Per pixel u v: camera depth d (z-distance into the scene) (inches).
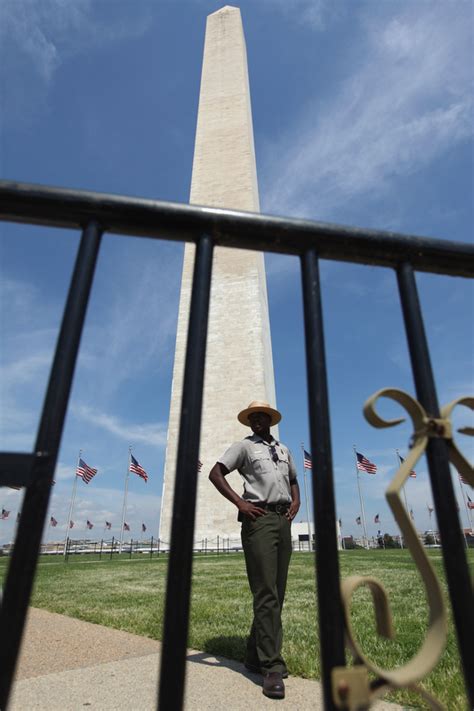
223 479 126.9
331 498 34.6
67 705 101.0
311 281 43.0
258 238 44.0
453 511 34.4
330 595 31.6
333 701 28.4
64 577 412.5
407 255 46.1
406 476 33.5
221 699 103.7
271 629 112.0
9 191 40.4
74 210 41.5
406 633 155.5
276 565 119.4
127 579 384.2
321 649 30.6
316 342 40.2
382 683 29.3
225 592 274.1
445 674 112.9
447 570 33.5
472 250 47.6
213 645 146.1
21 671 125.7
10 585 28.9
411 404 37.2
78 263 39.7
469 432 38.3
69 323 36.9
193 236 43.9
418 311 43.9
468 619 32.0
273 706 99.7
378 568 415.5
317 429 36.7
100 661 135.2
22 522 30.4
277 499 123.9
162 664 29.9
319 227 44.3
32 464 31.9
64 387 34.6
